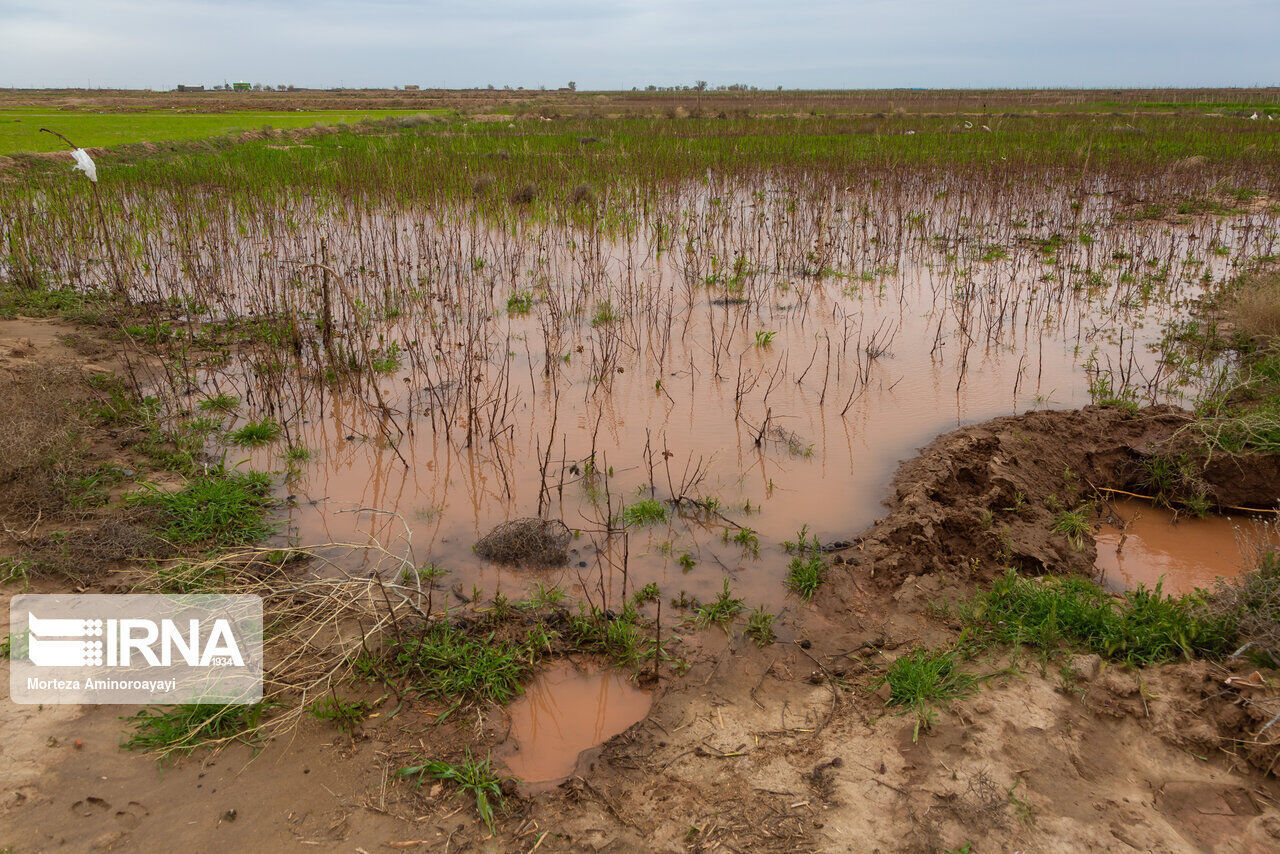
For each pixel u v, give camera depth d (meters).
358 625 4.65
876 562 5.09
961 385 8.27
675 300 11.27
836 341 9.59
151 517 5.58
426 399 8.06
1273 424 6.09
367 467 6.76
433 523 5.89
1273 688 3.76
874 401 7.93
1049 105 54.53
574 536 5.69
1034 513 5.79
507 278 12.12
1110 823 3.28
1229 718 3.70
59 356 8.54
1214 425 6.30
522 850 3.24
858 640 4.50
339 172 19.70
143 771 3.59
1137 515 6.21
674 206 17.25
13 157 21.11
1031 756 3.59
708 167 22.31
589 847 3.24
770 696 4.10
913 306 10.88
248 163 22.39
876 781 3.51
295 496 6.25
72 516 5.55
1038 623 4.47
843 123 38.09
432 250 13.24
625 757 3.70
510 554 5.37
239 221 15.00
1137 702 3.88
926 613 4.71
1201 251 13.15
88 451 6.56
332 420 7.62
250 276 12.16
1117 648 4.25
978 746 3.64
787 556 5.41
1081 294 11.19
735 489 6.32
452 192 17.41
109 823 3.30
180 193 17.45
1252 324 8.96
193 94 112.62
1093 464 6.61
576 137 30.94
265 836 3.28
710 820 3.35
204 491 5.84
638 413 7.72
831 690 4.12
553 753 3.84
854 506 6.06
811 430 7.32
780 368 8.79
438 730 3.91
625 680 4.34
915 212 16.58
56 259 12.79
